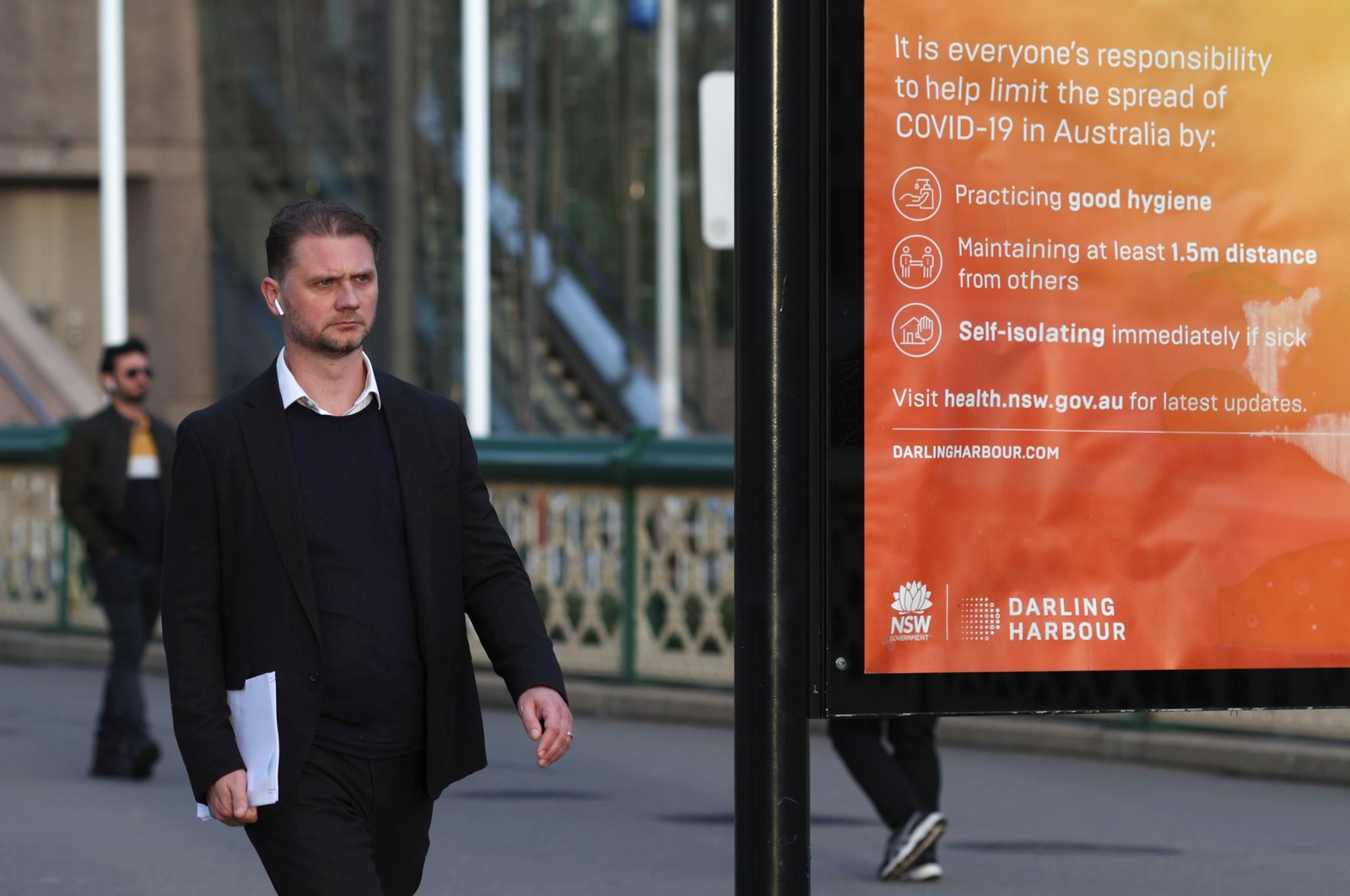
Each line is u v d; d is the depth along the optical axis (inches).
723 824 729.6
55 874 639.8
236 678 325.4
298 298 330.3
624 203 2385.6
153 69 2642.7
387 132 1457.9
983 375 328.5
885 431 323.0
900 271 323.6
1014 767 856.9
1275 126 340.2
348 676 324.8
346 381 336.2
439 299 2095.2
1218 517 338.0
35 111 2632.9
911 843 612.1
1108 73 334.3
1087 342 333.4
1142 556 335.3
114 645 826.8
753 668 310.7
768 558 309.9
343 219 333.7
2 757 882.8
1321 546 340.5
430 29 2185.0
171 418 2615.7
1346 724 826.2
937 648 325.4
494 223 2182.6
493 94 2242.9
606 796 789.2
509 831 713.6
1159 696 335.9
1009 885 617.3
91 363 2716.5
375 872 325.1
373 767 325.7
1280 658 339.6
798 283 311.9
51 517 1310.3
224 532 326.6
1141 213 335.9
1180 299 337.4
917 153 324.2
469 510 343.6
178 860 663.1
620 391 2134.6
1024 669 329.7
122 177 1830.7
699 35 2407.7
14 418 2018.9
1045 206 331.9
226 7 2566.4
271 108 2491.4
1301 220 340.8
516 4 2253.9
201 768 320.2
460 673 336.8
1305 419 340.8
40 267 2709.2
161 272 2647.6
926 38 324.5
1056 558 331.6
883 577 322.3
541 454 1079.0
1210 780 824.3
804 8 313.7
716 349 2411.4
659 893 610.5
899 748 627.2
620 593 1047.6
